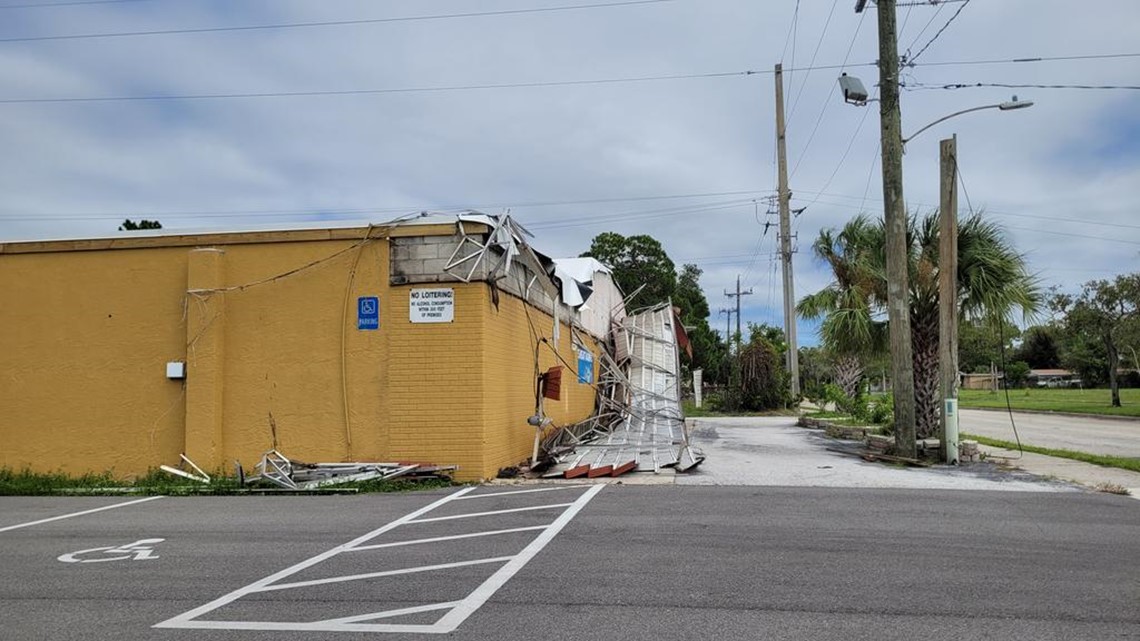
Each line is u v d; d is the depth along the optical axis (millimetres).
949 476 12305
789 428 24984
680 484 11492
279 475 11664
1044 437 21312
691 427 25438
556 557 7176
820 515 8992
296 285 12734
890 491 10695
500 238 12680
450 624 5387
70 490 11789
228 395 12742
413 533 8406
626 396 19922
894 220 14617
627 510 9414
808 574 6520
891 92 14695
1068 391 65500
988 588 6102
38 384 13227
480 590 6172
